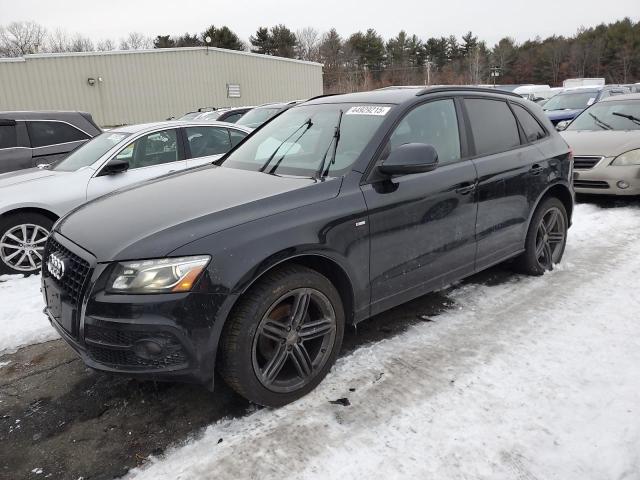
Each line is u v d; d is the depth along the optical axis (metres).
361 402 2.78
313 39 78.00
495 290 4.27
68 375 3.25
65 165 5.80
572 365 3.04
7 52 67.00
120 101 26.41
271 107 11.28
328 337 2.93
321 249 2.78
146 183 3.54
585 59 75.69
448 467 2.27
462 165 3.64
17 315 4.14
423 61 79.25
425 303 4.05
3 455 2.51
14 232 5.12
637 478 2.18
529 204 4.23
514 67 77.75
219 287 2.43
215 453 2.44
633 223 6.12
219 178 3.37
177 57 27.34
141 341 2.38
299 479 2.25
